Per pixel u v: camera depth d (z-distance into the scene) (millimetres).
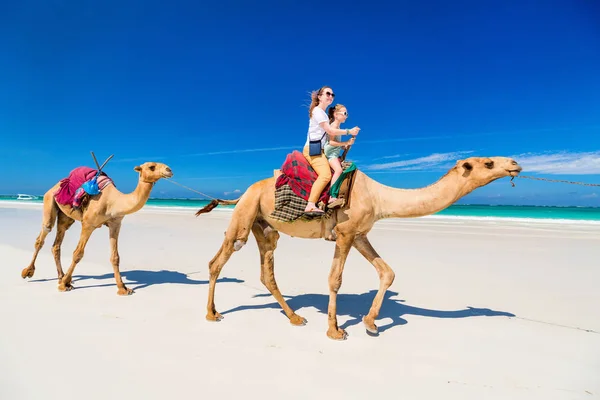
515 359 3891
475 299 6027
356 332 4660
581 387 3338
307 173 4656
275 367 3648
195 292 6371
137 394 3092
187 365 3641
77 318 4910
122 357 3779
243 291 6523
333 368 3652
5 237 12883
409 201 4676
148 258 9453
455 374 3561
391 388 3289
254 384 3305
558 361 3848
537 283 6957
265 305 5750
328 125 4520
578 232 14953
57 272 7535
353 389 3260
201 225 17719
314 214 4512
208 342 4234
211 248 10984
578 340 4367
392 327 4824
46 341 4129
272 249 5207
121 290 6156
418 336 4516
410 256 9781
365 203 4605
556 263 8766
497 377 3508
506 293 6332
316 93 4867
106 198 6285
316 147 4621
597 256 9633
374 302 4762
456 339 4414
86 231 6363
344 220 4574
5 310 5180
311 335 4539
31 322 4715
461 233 14734
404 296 6262
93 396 3053
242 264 8844
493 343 4297
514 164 4305
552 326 4809
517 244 11742
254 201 4914
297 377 3453
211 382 3318
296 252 10266
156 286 6742
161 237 13367
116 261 6289
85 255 9719
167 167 6109
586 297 6043
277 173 4988
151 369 3535
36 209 32719
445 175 4668
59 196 6633
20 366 3537
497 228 16719
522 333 4590
